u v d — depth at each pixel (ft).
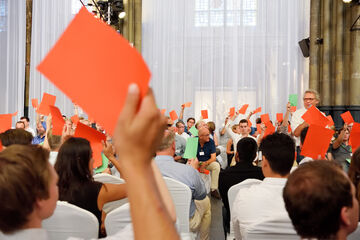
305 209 2.85
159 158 9.98
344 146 12.73
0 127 11.50
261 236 5.25
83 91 1.35
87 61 1.36
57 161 6.73
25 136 8.68
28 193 2.63
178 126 26.30
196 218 10.18
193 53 36.91
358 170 5.55
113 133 1.30
